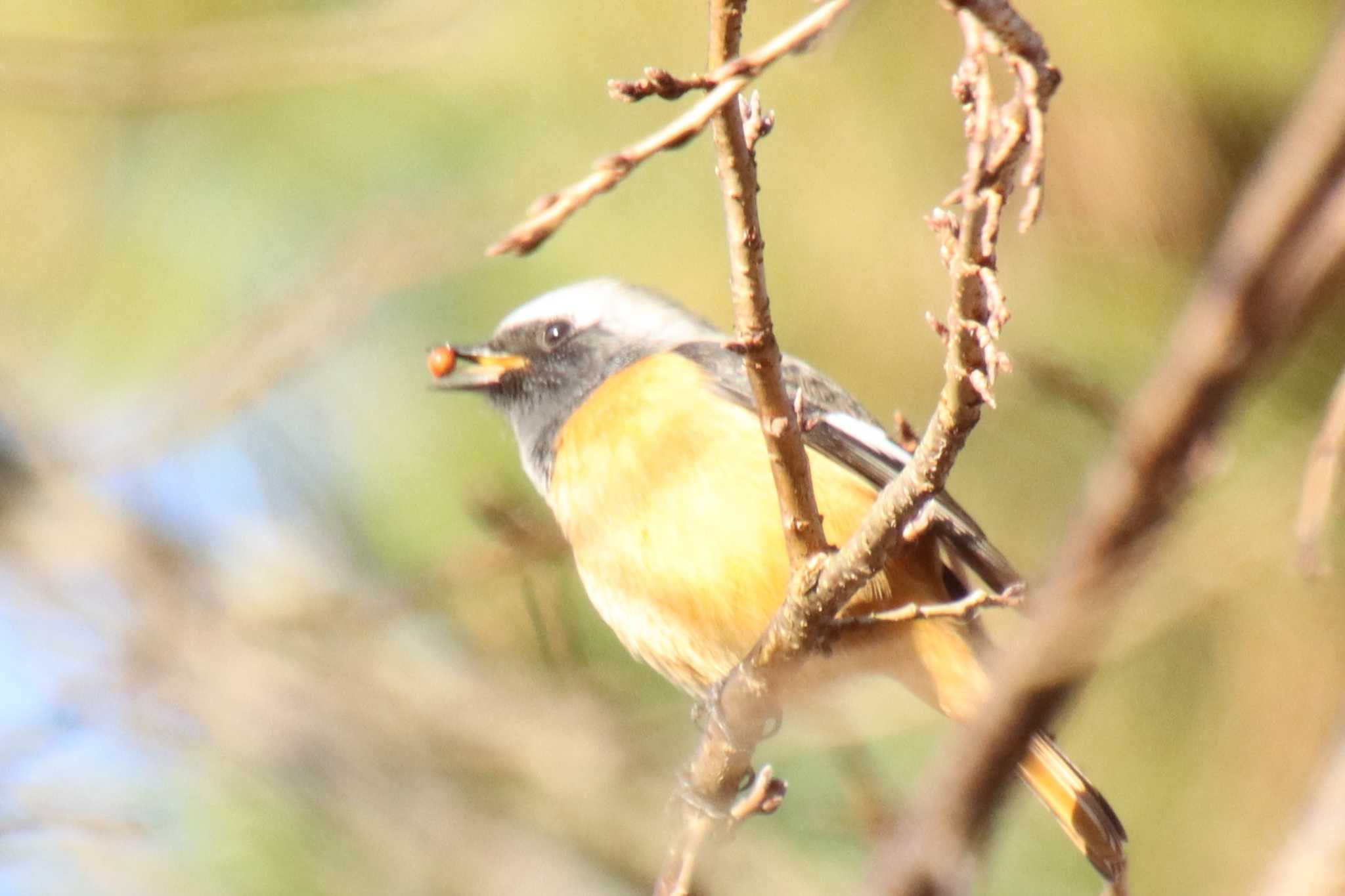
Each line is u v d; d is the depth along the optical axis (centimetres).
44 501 1266
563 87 1111
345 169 1202
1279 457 884
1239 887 1045
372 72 1084
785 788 746
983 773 751
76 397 1270
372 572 1265
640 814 1133
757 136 613
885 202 1055
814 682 876
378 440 1249
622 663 1214
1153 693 1127
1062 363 953
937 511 850
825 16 550
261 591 1257
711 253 1105
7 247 1217
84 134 1214
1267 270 639
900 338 1056
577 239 1129
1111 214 1021
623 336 998
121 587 1239
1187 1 1010
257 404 1216
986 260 573
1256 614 1097
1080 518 709
